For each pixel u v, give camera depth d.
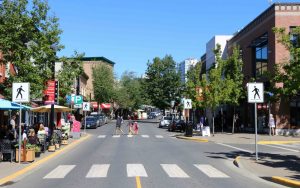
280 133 40.44
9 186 12.89
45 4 23.89
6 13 22.70
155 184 13.09
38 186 12.84
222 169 17.12
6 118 32.72
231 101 43.25
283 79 21.86
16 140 21.25
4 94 23.17
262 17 44.69
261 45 45.78
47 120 49.56
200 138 35.53
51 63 25.36
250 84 19.23
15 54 22.75
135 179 14.02
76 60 31.95
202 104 42.81
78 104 45.53
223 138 35.84
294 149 26.84
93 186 12.69
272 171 16.06
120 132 47.31
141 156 21.66
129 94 115.12
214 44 66.25
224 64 44.09
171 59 88.81
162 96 88.19
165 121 63.16
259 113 45.25
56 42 24.89
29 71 23.14
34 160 19.00
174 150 25.20
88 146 28.41
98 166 17.58
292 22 40.78
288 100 38.53
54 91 26.42
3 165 17.39
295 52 19.67
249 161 19.17
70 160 19.97
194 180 14.08
